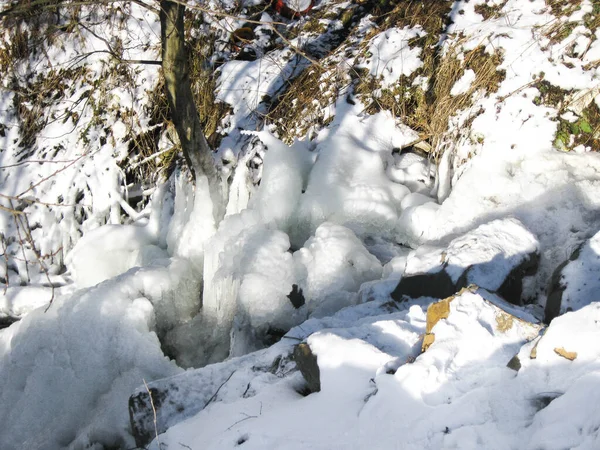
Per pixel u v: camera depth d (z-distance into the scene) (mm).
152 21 9672
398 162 7559
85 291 6555
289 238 7172
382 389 3213
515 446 2762
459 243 5336
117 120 9094
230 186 7859
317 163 7418
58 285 8398
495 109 6961
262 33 9617
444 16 8227
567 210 6012
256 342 6273
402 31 8305
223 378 4418
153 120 9008
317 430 3250
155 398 4312
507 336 3354
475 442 2838
